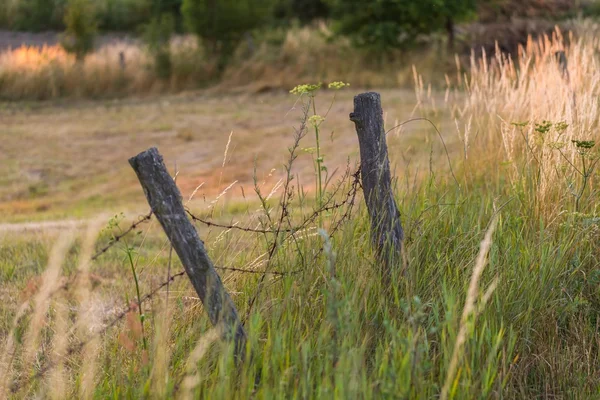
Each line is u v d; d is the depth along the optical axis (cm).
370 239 466
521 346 418
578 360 420
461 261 461
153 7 3644
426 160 841
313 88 472
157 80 2388
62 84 2320
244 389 332
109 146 1616
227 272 459
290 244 461
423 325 410
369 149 448
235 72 2380
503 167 687
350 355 333
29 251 770
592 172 566
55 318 499
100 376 398
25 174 1418
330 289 387
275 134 1612
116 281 610
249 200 1034
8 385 388
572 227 503
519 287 440
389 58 2223
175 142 1622
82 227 902
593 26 1836
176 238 359
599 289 475
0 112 2053
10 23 3500
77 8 2583
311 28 3000
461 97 1764
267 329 399
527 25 2114
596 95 674
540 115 721
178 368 375
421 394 325
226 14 2409
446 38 2261
